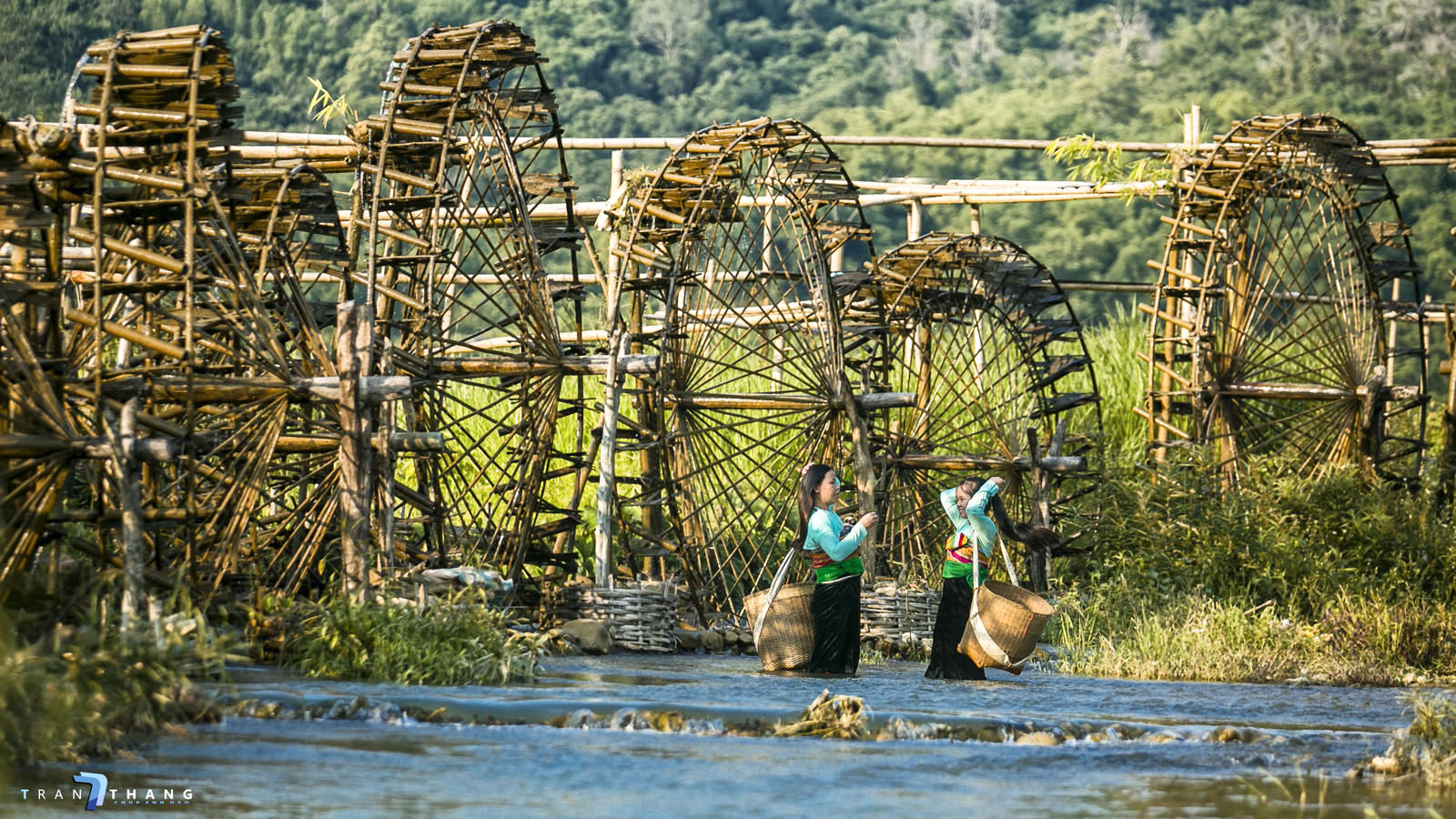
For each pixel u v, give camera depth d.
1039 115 132.12
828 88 141.12
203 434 25.41
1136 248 106.25
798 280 38.12
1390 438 45.28
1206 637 31.03
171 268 23.92
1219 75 136.50
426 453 27.77
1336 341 44.94
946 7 155.50
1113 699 24.72
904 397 36.41
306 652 24.11
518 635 25.64
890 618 34.12
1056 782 18.00
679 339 36.97
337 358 26.05
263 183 29.89
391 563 27.11
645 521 37.88
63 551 25.48
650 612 32.72
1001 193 49.03
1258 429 46.88
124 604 21.38
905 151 129.25
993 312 43.59
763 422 37.34
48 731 17.22
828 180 38.81
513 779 17.23
